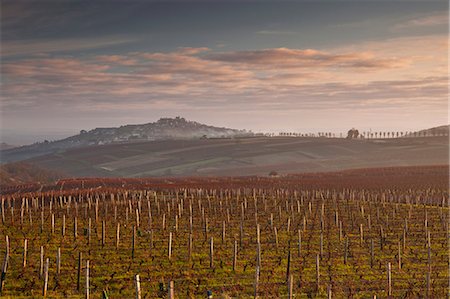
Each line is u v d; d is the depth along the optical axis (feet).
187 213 170.09
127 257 113.09
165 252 117.50
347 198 214.07
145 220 155.84
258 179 344.08
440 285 97.45
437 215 167.32
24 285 92.63
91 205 185.98
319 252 119.55
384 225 151.23
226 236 134.92
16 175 485.97
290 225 150.92
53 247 120.37
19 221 152.66
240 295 89.45
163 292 90.48
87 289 84.64
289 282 83.30
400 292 92.99
